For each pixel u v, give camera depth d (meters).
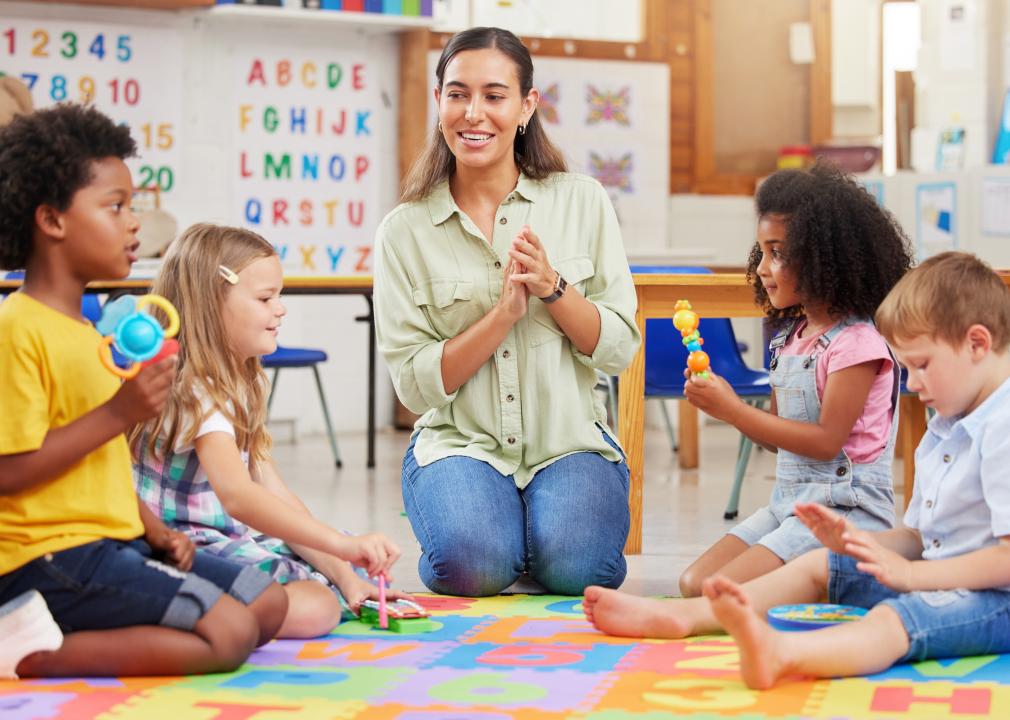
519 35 6.77
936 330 2.12
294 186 6.39
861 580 2.29
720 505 4.30
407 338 2.89
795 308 2.80
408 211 2.96
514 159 3.00
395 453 5.87
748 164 7.33
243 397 2.38
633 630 2.29
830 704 1.85
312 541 2.24
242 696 1.90
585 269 2.94
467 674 2.04
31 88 5.91
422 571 2.83
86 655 2.00
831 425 2.56
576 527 2.77
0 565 2.02
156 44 6.10
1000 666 2.07
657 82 7.00
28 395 1.97
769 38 7.30
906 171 6.77
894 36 7.32
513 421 2.88
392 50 6.55
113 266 2.08
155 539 2.13
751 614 1.88
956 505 2.17
